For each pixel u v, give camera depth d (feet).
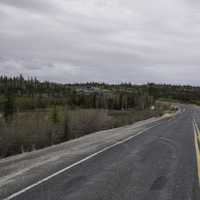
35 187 25.93
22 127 56.54
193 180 28.89
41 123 64.75
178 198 23.32
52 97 302.04
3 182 27.53
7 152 46.26
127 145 53.47
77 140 61.46
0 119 60.95
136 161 38.24
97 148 49.80
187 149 48.98
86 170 32.76
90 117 88.43
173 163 37.09
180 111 241.76
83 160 38.65
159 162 37.68
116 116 134.31
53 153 44.57
